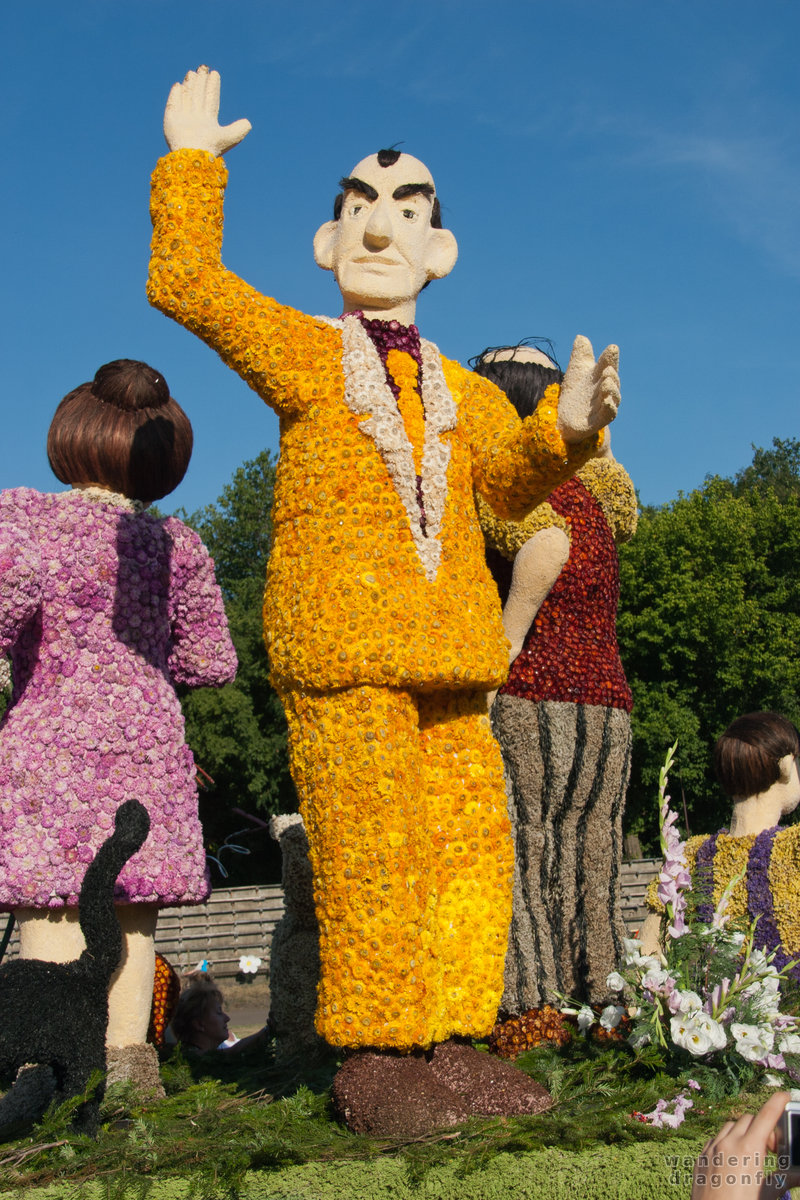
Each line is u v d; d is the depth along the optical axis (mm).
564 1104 2979
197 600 3840
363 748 2965
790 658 22734
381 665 2980
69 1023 2797
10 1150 2686
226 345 3260
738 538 22875
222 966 9875
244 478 28562
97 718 3471
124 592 3611
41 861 3305
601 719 3920
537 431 3123
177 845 3506
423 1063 2949
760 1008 3219
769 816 3939
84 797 3391
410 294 3492
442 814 3207
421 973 2922
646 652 21797
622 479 4230
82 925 2928
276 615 3152
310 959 4102
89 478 3762
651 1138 2693
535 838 3873
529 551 3732
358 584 3035
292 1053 4055
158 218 3320
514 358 4461
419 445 3254
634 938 3422
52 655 3521
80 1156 2629
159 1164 2543
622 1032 3604
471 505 3355
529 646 3939
